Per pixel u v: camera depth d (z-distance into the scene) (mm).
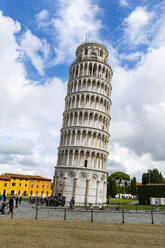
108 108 69062
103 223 22344
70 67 74250
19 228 17719
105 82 68750
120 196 132375
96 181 57156
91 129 60844
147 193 58969
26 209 35219
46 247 12484
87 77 66875
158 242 14281
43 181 120562
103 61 72750
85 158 58719
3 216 26031
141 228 19562
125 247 12906
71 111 64125
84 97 64062
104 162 62062
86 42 73875
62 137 64188
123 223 22734
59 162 61188
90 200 54750
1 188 104312
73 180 55906
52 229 17781
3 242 13258
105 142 64688
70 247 12609
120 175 137875
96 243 13688
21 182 111812
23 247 12344
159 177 102438
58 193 56344
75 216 28234
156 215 30078
